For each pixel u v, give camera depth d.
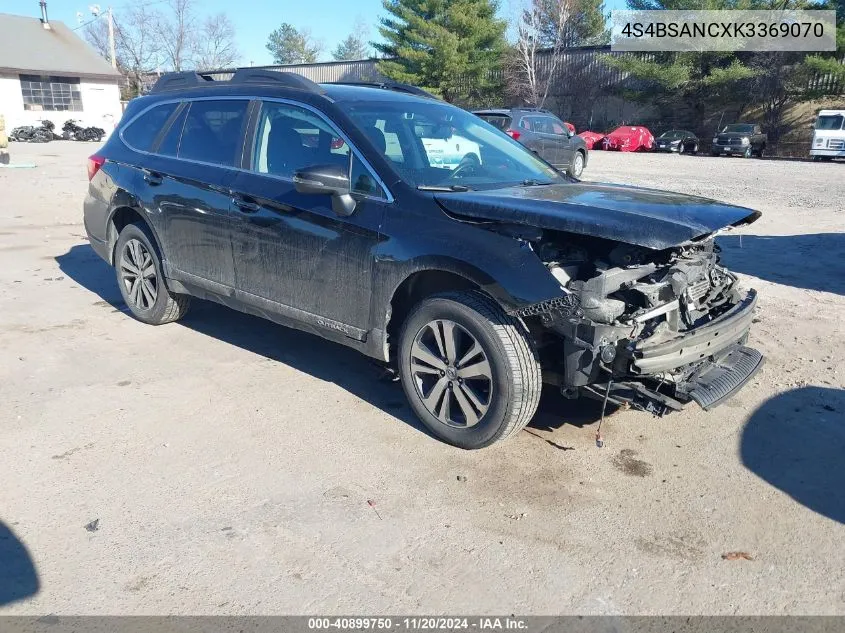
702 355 3.52
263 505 3.23
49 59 37.75
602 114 44.50
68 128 36.59
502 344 3.46
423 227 3.69
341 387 4.58
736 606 2.66
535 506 3.28
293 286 4.35
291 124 4.43
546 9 44.69
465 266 3.50
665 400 3.33
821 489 3.47
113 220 5.78
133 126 5.68
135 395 4.36
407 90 5.25
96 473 3.46
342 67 52.25
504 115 16.33
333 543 2.97
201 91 5.17
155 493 3.30
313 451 3.73
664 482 3.51
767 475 3.60
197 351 5.16
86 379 4.58
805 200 13.98
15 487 3.31
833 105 37.19
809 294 7.00
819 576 2.84
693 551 2.98
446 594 2.69
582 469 3.62
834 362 5.16
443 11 42.19
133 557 2.84
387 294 3.84
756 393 4.61
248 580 2.73
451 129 4.68
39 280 7.09
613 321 3.25
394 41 43.38
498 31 42.47
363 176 4.00
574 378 3.38
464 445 3.75
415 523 3.12
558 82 45.31
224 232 4.68
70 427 3.91
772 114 38.41
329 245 4.07
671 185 16.56
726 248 9.18
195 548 2.91
